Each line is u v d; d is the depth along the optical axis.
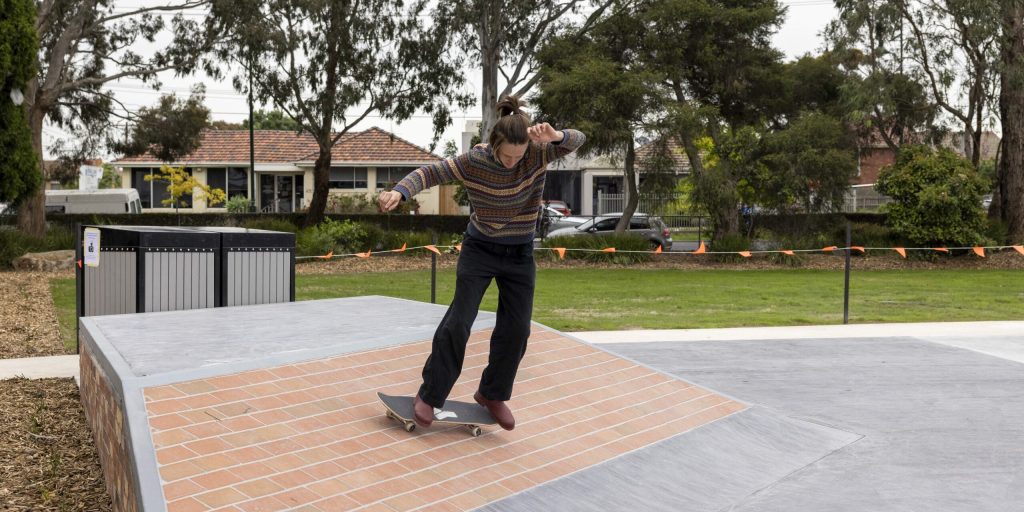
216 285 8.01
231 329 6.02
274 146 44.19
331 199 38.41
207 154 43.22
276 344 5.36
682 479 4.52
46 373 7.89
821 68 26.52
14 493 4.65
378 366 5.16
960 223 24.14
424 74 26.84
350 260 23.09
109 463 4.56
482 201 3.80
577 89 22.92
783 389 7.12
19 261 19.67
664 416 5.36
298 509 3.39
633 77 22.94
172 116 29.58
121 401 4.04
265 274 8.30
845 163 23.36
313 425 4.16
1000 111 26.14
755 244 24.48
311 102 27.28
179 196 42.66
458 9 25.52
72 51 26.41
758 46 25.69
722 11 23.89
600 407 5.27
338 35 25.78
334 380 4.79
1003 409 6.38
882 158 45.88
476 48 27.11
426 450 4.16
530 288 4.06
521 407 4.99
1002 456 5.16
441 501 3.73
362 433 4.20
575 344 6.40
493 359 4.23
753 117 26.25
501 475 4.10
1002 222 26.09
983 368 8.09
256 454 3.74
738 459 4.94
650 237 26.80
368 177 42.38
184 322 6.38
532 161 3.76
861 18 24.53
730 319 12.46
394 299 8.34
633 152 25.14
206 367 4.52
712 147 26.77
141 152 30.36
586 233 26.81
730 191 23.72
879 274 21.22
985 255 24.67
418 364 5.36
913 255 24.80
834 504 4.30
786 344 9.68
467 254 3.98
